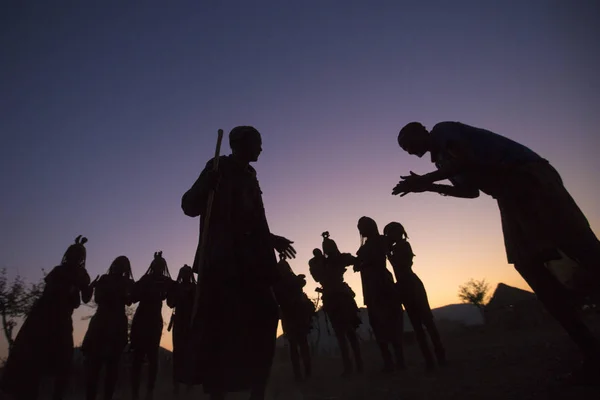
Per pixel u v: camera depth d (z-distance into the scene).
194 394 7.18
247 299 2.75
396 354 5.88
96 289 5.70
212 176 2.76
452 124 3.49
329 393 4.43
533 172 3.04
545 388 3.01
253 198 3.05
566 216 2.88
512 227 3.27
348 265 6.77
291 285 6.82
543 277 3.10
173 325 6.56
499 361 4.76
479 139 3.29
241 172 3.10
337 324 6.48
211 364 2.53
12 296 15.79
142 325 6.48
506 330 14.44
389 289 5.95
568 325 3.01
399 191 3.46
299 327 6.69
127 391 8.13
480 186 3.41
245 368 2.61
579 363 3.67
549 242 3.03
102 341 5.39
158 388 8.82
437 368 5.20
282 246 3.57
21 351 4.85
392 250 5.86
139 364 6.42
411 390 3.92
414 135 3.66
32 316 5.07
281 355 11.62
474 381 3.80
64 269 5.34
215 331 2.59
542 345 5.49
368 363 8.27
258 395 2.65
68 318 5.25
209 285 2.69
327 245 6.92
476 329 17.34
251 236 2.91
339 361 9.97
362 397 3.96
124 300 5.80
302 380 6.37
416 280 5.49
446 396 3.37
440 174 3.31
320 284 6.81
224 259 2.70
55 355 4.99
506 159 3.13
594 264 2.79
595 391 2.69
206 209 2.83
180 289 6.58
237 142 3.11
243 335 2.64
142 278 6.76
